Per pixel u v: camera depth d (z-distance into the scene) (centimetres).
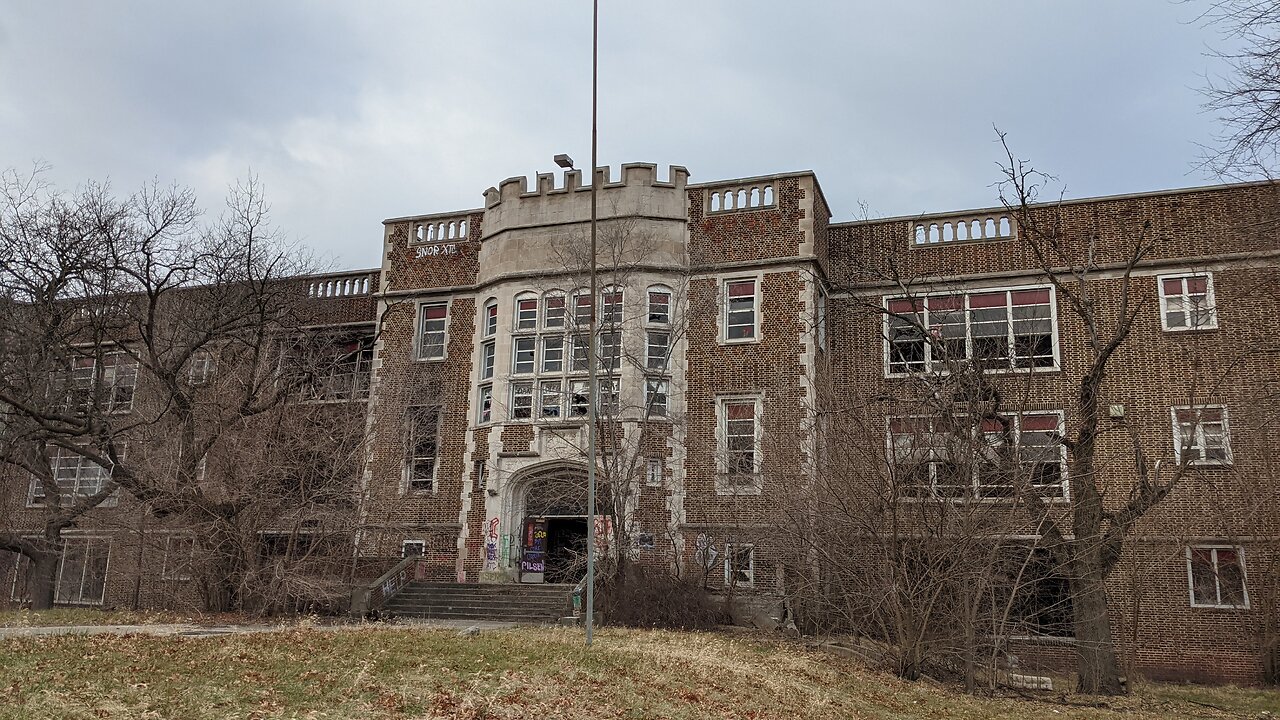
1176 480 2091
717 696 1428
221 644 1539
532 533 3122
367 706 1120
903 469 1981
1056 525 2077
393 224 3503
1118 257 2923
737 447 2922
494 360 3172
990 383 2100
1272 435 2602
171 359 2955
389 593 2755
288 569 2494
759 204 3097
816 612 2419
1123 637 2412
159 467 2645
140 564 2855
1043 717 1631
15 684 1111
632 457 2756
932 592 1991
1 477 3400
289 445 2631
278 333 3128
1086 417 2119
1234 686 2433
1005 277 3019
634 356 2930
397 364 3203
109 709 1022
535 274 3150
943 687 1920
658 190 3144
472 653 1532
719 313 3042
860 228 3209
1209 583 2644
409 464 3231
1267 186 2327
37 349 2842
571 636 1952
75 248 2836
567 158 3166
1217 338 2786
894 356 3041
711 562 2730
